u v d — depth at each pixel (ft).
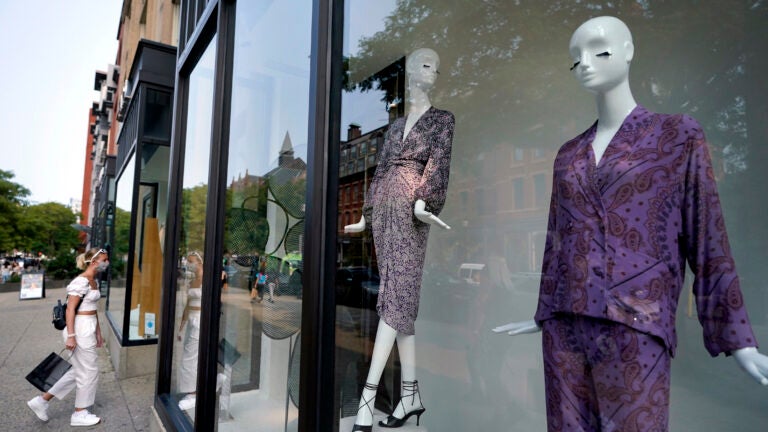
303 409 5.63
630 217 3.62
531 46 6.38
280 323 7.13
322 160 6.01
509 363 6.27
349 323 6.09
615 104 3.98
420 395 6.71
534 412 5.91
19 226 119.55
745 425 3.69
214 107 10.18
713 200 3.39
